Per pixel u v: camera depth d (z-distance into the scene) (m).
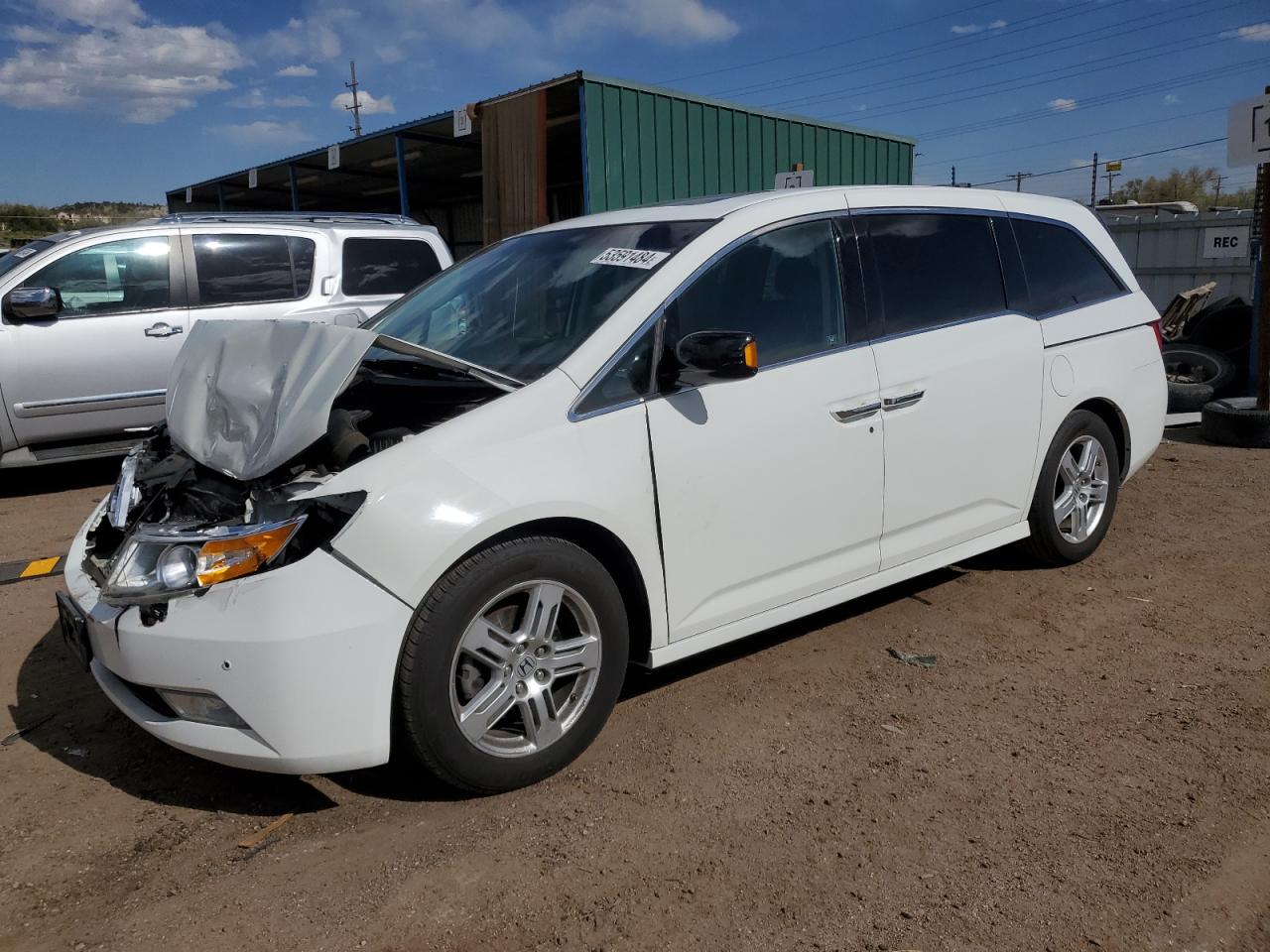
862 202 4.07
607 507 3.12
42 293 6.81
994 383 4.30
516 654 3.00
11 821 2.99
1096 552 5.37
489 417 2.99
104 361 7.15
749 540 3.52
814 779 3.13
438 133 13.38
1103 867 2.68
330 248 8.08
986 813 2.94
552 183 17.67
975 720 3.52
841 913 2.51
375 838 2.86
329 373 3.02
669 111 11.17
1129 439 5.15
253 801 3.09
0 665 4.13
